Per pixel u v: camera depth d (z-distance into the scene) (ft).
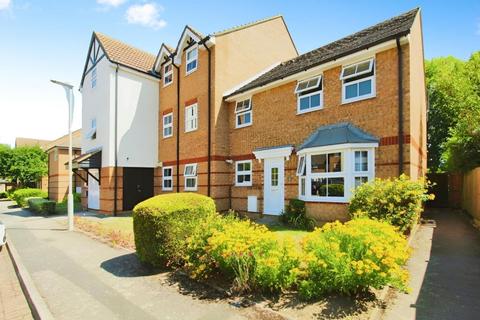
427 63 77.00
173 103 52.90
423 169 44.21
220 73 45.01
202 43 45.27
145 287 16.80
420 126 38.45
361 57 30.53
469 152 45.21
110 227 35.04
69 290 16.79
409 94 26.94
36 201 57.93
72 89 38.14
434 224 33.60
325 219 30.66
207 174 44.50
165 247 18.86
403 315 12.76
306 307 13.08
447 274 17.53
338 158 30.07
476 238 26.37
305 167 33.37
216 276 17.33
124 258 22.65
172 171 51.88
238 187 43.70
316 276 13.92
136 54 59.62
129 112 52.70
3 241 28.58
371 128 29.19
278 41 56.18
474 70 50.60
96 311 14.17
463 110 47.37
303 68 34.55
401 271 12.86
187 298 15.15
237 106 44.68
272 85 38.91
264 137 40.29
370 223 16.69
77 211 56.08
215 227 18.35
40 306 14.85
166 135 54.65
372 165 28.43
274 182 38.47
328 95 33.22
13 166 117.39
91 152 51.62
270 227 31.91
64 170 83.82
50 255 24.50
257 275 14.48
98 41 55.77
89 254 24.36
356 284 13.20
